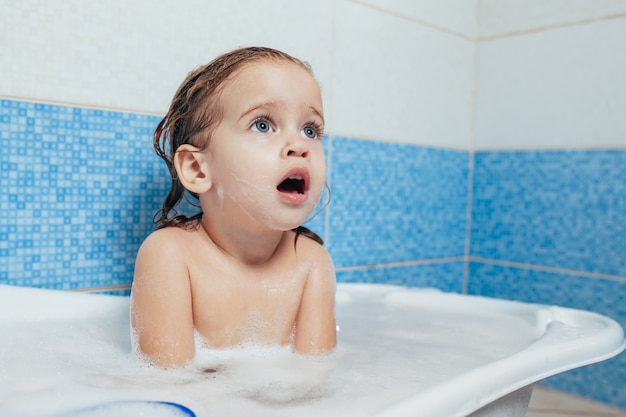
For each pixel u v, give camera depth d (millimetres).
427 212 1405
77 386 586
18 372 626
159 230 687
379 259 1306
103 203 929
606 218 1255
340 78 1203
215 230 697
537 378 604
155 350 644
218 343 698
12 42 839
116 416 505
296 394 587
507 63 1427
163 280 648
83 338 763
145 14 948
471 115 1496
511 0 1415
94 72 907
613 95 1243
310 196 657
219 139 661
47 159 876
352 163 1236
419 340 819
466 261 1515
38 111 864
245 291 700
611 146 1245
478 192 1492
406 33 1325
